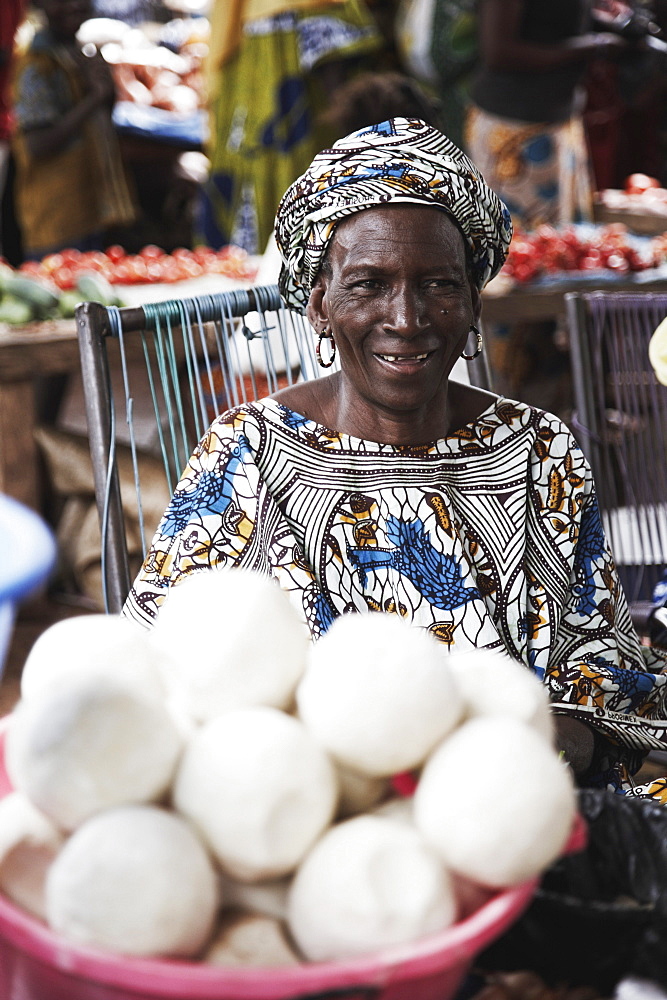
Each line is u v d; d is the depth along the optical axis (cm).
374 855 63
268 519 135
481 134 424
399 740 67
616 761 135
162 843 61
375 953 61
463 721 73
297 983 58
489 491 140
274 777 63
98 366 154
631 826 87
